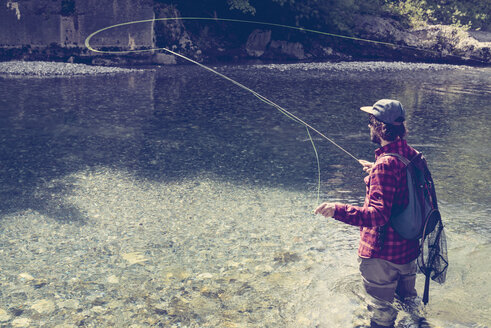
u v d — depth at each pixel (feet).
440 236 9.50
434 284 11.33
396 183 8.80
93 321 9.95
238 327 9.73
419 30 84.48
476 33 98.63
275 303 10.57
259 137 26.89
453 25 89.97
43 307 10.44
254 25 79.66
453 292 10.97
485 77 59.06
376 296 9.55
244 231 14.40
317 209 8.82
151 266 12.25
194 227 14.71
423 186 9.09
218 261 12.50
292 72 60.75
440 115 33.94
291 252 13.00
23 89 43.06
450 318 9.96
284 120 31.71
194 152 23.62
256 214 15.74
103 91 43.01
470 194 17.80
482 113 34.88
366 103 38.73
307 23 80.59
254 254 12.89
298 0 78.54
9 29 62.80
